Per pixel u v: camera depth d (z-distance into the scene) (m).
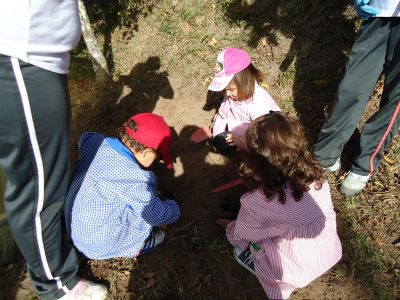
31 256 2.05
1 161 1.68
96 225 2.32
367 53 2.24
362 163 2.60
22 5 1.41
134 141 2.35
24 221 1.88
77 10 1.60
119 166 2.30
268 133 2.04
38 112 1.60
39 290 2.29
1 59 1.47
